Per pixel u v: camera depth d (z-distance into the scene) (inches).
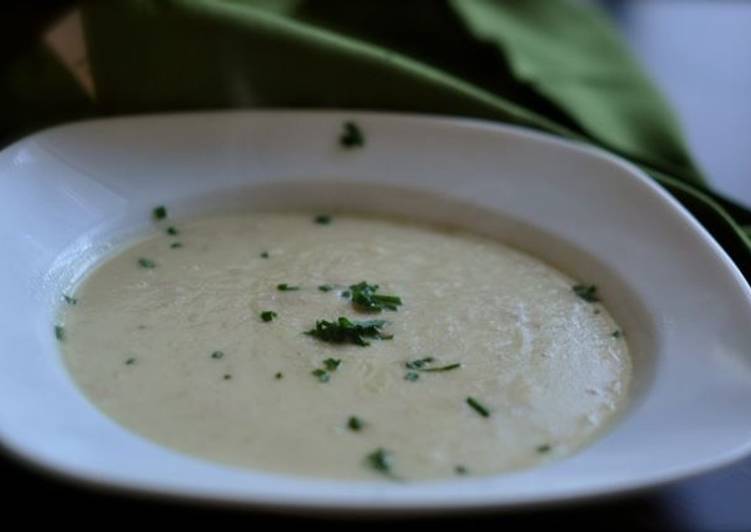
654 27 28.1
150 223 19.2
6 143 19.8
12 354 16.0
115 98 20.0
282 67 20.3
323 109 20.5
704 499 15.1
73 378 16.4
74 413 15.3
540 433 16.0
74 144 18.9
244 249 19.1
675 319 17.1
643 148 21.0
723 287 17.1
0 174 17.9
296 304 17.9
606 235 18.6
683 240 17.9
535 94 21.6
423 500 13.7
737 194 20.9
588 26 23.7
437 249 19.3
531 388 16.6
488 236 19.6
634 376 16.9
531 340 17.5
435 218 19.9
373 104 20.6
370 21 22.7
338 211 20.1
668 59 26.3
